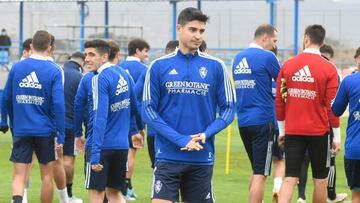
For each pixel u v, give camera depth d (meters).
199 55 10.28
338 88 12.62
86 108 13.38
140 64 16.64
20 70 13.14
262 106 13.95
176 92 10.19
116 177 12.49
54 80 13.12
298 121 12.77
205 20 10.19
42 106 13.19
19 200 12.96
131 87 12.56
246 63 14.00
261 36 14.08
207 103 10.23
